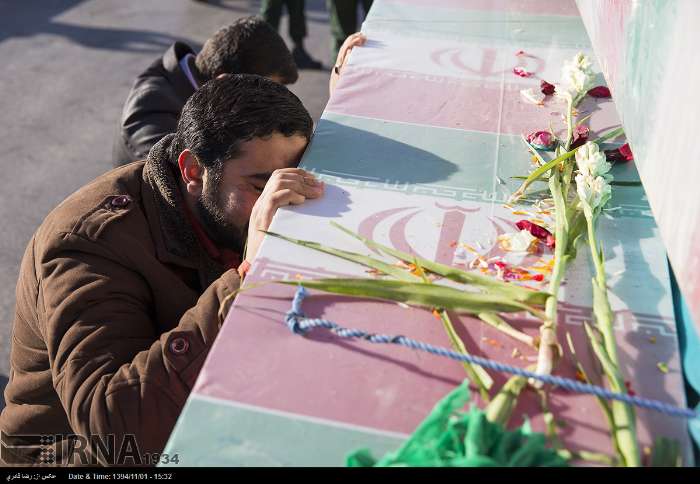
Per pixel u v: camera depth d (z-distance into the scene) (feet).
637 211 4.50
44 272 4.97
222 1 21.80
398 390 3.19
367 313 3.61
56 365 4.59
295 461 2.89
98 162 13.91
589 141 5.23
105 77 17.16
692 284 3.09
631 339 3.51
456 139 5.31
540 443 2.72
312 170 4.86
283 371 3.27
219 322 4.22
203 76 8.86
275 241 4.10
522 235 4.17
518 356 3.37
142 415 4.16
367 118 5.58
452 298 3.55
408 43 6.94
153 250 5.28
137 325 4.82
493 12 7.73
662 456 2.88
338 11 17.15
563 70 6.02
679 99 3.37
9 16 20.38
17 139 14.53
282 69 8.87
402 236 4.21
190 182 5.34
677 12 3.45
